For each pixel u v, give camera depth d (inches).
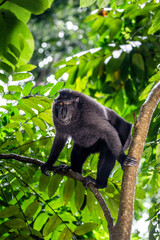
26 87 340.5
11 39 269.7
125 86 549.6
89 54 528.4
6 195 324.5
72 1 1062.4
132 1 488.1
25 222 289.9
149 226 341.1
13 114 366.6
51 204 336.5
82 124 366.9
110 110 406.0
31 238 284.8
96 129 364.2
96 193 299.3
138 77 506.3
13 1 251.8
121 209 252.4
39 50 1032.2
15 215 292.4
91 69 559.2
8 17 259.6
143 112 290.2
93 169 369.7
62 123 357.7
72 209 333.4
